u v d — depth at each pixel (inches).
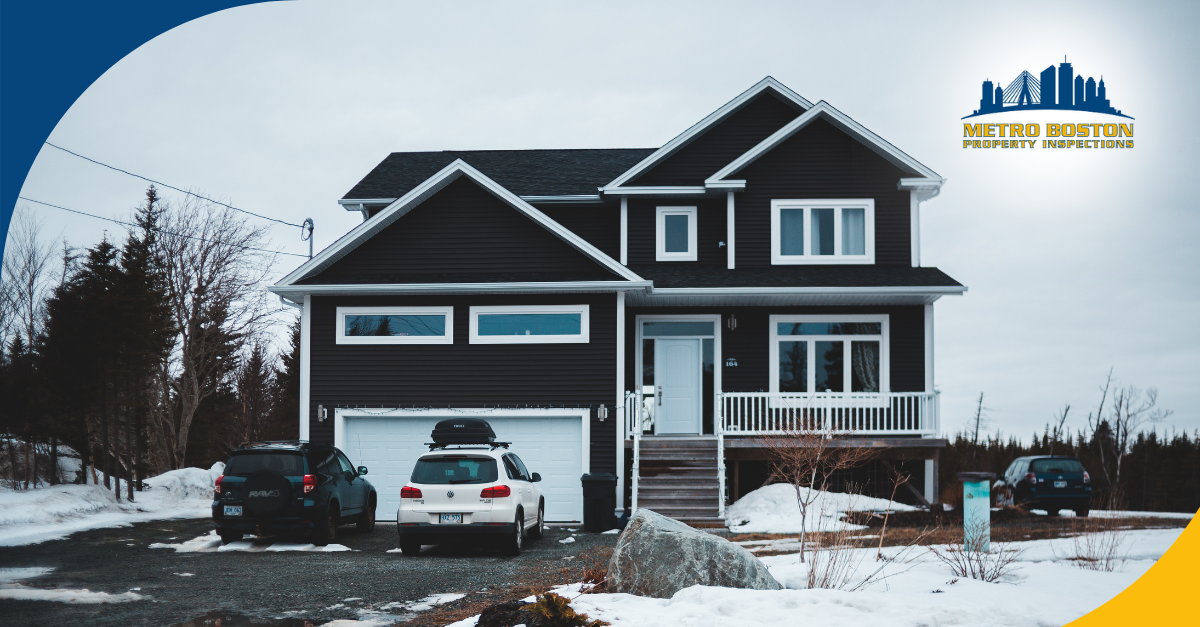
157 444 1342.3
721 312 857.5
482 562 487.2
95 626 326.3
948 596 349.7
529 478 601.0
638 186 877.2
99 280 828.0
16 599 376.8
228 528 552.4
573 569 454.0
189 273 1353.3
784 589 363.9
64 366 770.2
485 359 765.9
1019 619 311.1
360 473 647.1
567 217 919.0
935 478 796.6
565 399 757.9
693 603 328.5
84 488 728.3
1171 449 1972.2
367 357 770.8
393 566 472.4
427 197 792.9
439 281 773.3
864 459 775.1
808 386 847.7
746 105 896.3
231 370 1507.1
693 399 859.4
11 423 724.7
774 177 867.4
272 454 562.6
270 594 389.4
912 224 860.0
